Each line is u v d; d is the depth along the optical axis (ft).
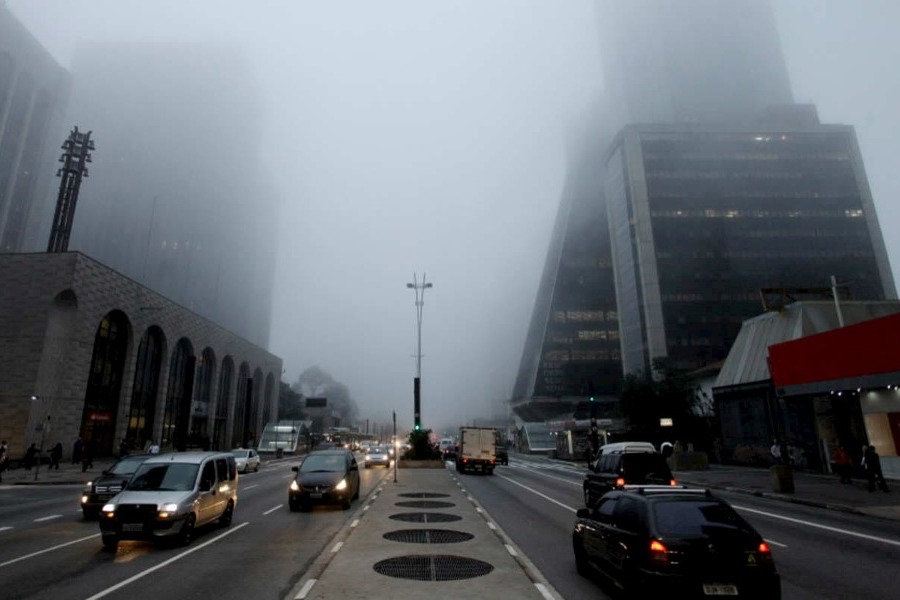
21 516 51.75
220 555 34.19
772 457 111.14
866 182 366.63
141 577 28.81
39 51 384.06
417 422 137.08
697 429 155.74
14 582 27.84
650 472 50.21
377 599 22.67
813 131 374.02
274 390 305.12
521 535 41.68
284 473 114.83
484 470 114.83
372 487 80.12
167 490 38.75
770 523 48.39
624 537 23.25
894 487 74.43
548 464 163.32
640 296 344.28
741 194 358.43
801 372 93.81
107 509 36.24
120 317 144.97
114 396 142.20
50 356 120.37
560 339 449.48
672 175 361.30
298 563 32.01
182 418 180.86
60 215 154.10
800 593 26.07
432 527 40.57
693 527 21.83
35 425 116.57
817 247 351.25
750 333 128.88
